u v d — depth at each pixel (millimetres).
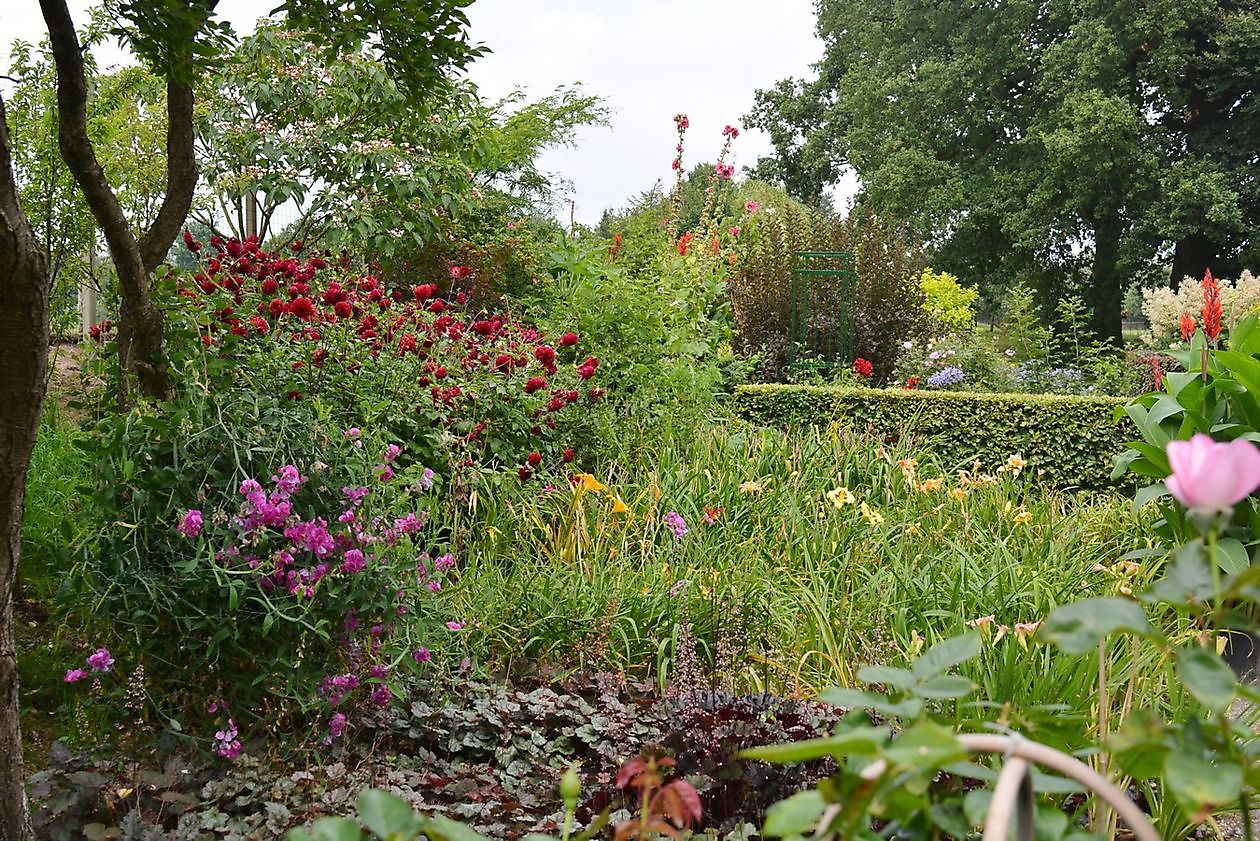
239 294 4812
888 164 21625
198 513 2898
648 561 4762
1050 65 19844
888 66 22781
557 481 5449
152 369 3320
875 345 11531
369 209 8914
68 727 3021
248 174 9461
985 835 672
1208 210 18203
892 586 4418
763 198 21469
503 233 11281
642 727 3105
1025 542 5242
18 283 1856
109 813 2422
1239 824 2791
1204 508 777
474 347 5836
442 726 3182
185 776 2619
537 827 2533
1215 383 4750
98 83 7426
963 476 5754
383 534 3236
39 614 3979
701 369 7441
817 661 3908
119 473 3021
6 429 1957
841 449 6254
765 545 5082
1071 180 19562
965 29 21516
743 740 2795
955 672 3096
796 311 11586
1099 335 21828
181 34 3184
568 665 3889
